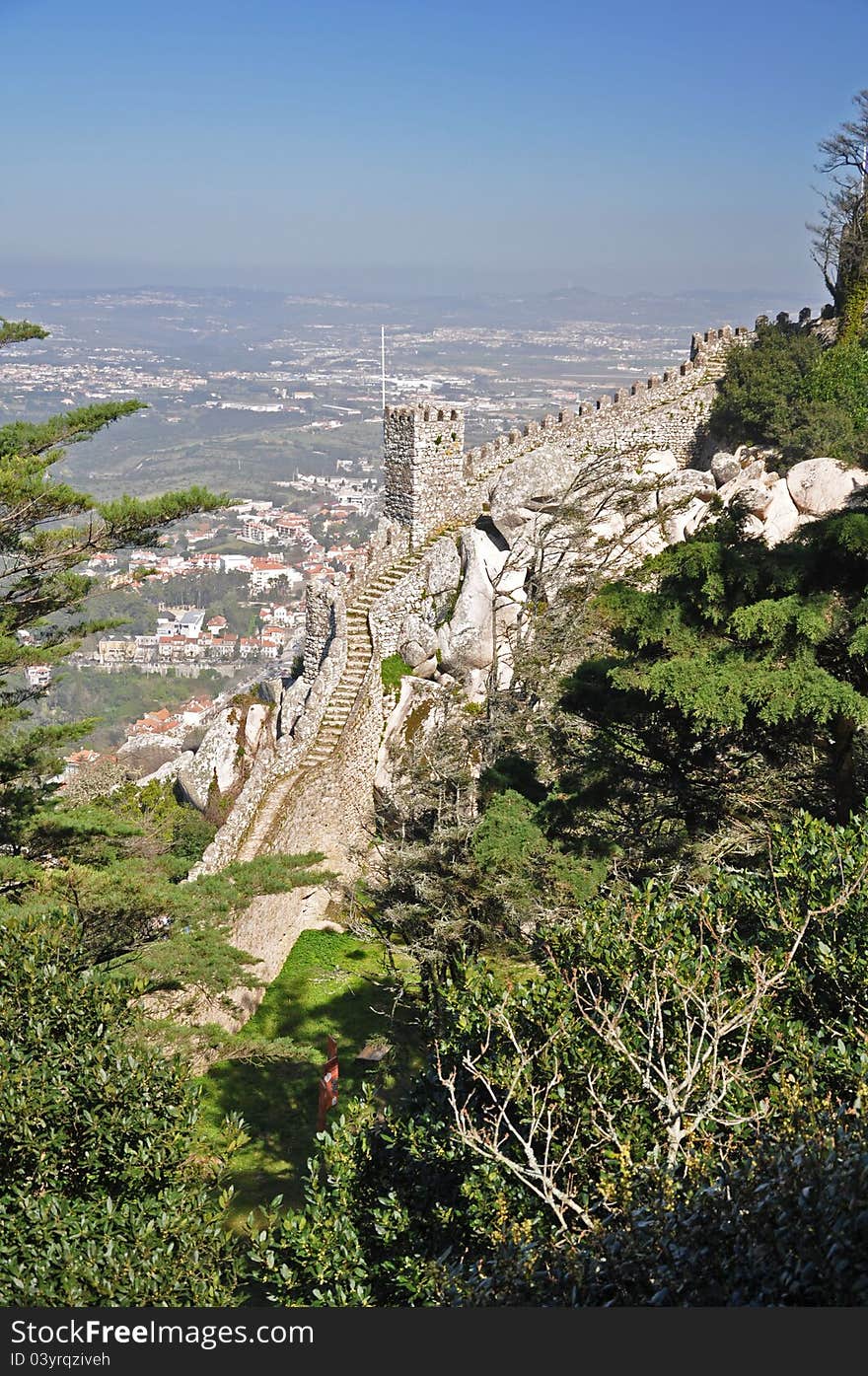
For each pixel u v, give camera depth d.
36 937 14.30
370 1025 28.31
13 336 22.47
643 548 40.59
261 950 30.20
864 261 46.91
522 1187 11.09
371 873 30.41
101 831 23.30
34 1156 11.98
